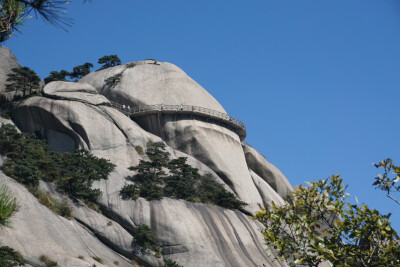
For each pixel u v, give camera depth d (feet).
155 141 242.37
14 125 223.10
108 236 186.29
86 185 198.90
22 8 38.40
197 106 264.72
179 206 204.33
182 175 219.00
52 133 234.17
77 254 166.91
